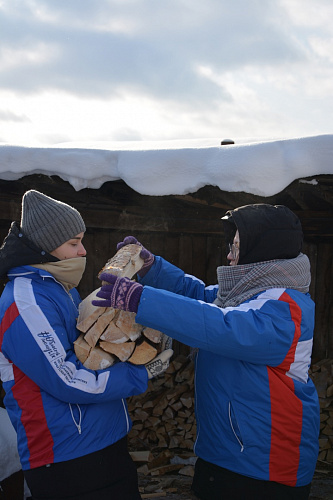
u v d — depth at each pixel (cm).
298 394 172
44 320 160
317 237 397
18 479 251
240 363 168
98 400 162
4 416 268
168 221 378
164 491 327
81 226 179
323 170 230
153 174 255
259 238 176
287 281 173
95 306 169
